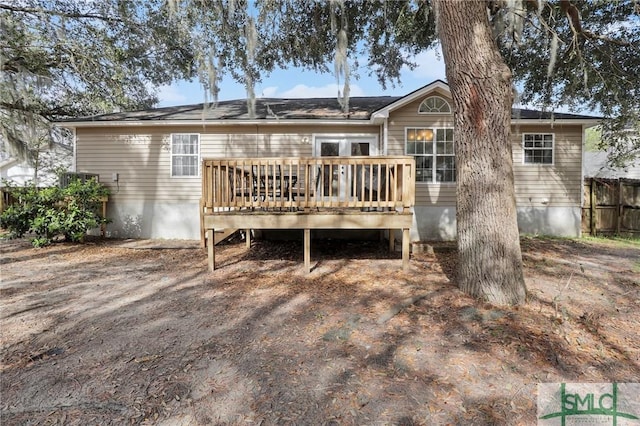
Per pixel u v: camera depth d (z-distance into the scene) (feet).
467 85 13.52
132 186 31.83
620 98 28.02
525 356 9.51
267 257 23.62
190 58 38.88
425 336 10.87
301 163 19.24
